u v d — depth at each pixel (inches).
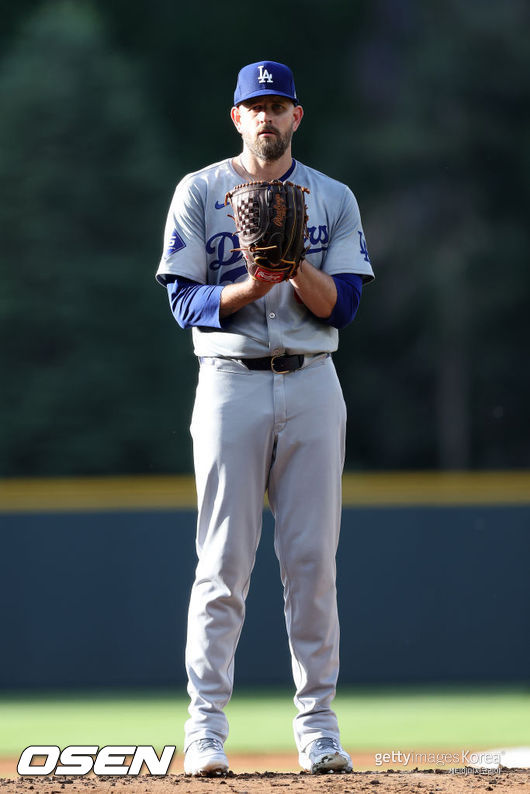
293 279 500.1
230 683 523.8
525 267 4335.6
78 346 3198.8
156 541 1373.0
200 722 516.1
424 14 4559.5
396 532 1369.3
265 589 1350.9
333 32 4564.5
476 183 4397.1
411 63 4483.3
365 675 1354.6
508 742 932.0
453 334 4284.0
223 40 4434.1
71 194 3245.6
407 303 4318.4
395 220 4335.6
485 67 4407.0
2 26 4146.2
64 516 1371.8
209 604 518.9
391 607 1362.0
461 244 4311.0
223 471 514.0
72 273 3221.0
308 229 526.3
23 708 1230.9
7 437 3132.4
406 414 4343.0
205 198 521.7
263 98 502.0
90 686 1357.0
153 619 1365.7
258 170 521.7
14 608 1360.7
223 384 516.4
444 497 1373.0
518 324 4335.6
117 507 1375.5
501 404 4347.9
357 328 4362.7
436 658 1358.3
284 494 521.0
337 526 528.7
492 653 1359.5
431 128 4382.4
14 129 3240.7
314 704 529.7
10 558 1369.3
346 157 4379.9
